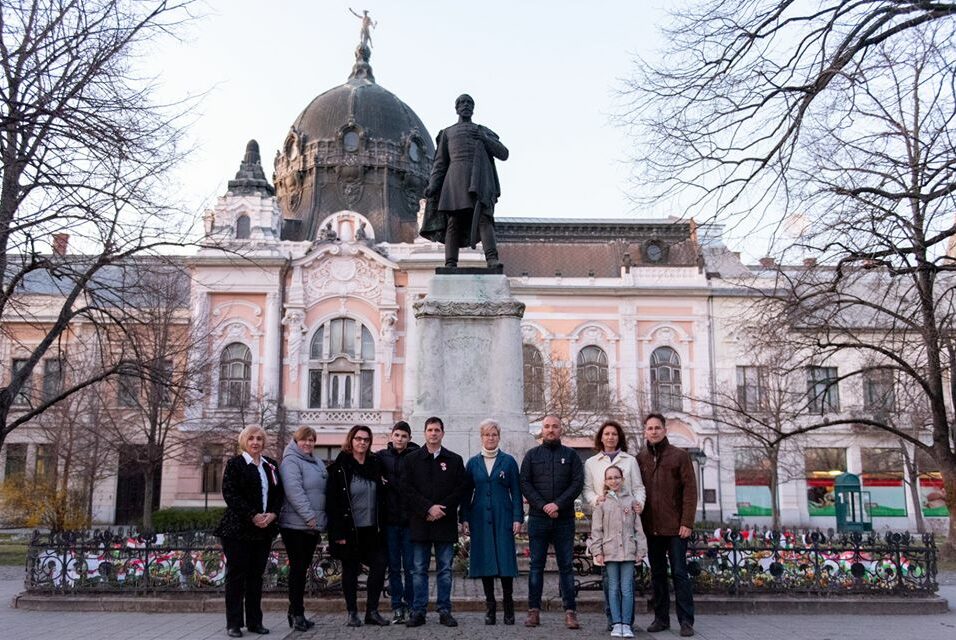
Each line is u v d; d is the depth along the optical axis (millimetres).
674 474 8844
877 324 23219
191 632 8781
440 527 8570
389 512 8922
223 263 42000
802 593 10844
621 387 43531
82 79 12180
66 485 32344
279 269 42781
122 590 10945
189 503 40719
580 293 44156
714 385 40312
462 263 40938
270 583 10477
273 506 8703
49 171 12812
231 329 42438
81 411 33719
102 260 15266
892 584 11031
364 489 8844
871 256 13477
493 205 12117
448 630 8469
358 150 47938
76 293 16703
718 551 10883
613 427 8836
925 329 16578
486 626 8711
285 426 39625
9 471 39938
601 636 8195
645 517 8836
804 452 40438
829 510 41750
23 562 22031
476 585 10773
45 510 28875
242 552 8516
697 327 44031
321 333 42938
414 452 8758
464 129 12125
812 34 10914
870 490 41781
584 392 42719
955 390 20484
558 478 8641
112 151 12391
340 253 43031
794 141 11109
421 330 11250
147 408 34625
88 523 29516
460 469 8664
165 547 11047
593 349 44312
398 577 8914
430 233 12273
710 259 47094
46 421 36219
